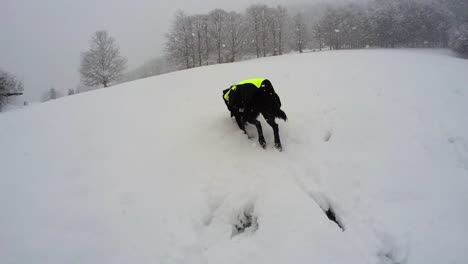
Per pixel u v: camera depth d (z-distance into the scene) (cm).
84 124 598
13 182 386
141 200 355
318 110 550
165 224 321
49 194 363
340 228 309
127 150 468
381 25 4841
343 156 411
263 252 287
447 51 3928
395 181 358
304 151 430
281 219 315
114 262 278
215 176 388
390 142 428
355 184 362
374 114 503
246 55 4400
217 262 281
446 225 295
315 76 850
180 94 803
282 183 363
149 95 831
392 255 283
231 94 472
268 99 418
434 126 455
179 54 3862
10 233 300
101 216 330
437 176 361
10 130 591
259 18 4288
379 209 325
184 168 411
